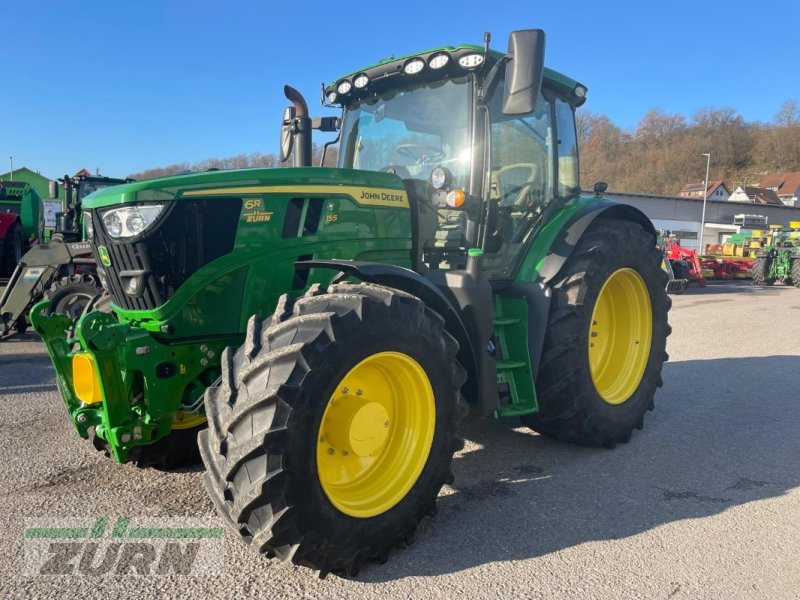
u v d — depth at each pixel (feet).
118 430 9.01
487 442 13.64
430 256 11.99
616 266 13.20
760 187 267.80
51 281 24.67
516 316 12.30
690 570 8.36
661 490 11.02
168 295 9.32
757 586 7.99
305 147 13.47
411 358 8.72
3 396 16.75
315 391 7.66
